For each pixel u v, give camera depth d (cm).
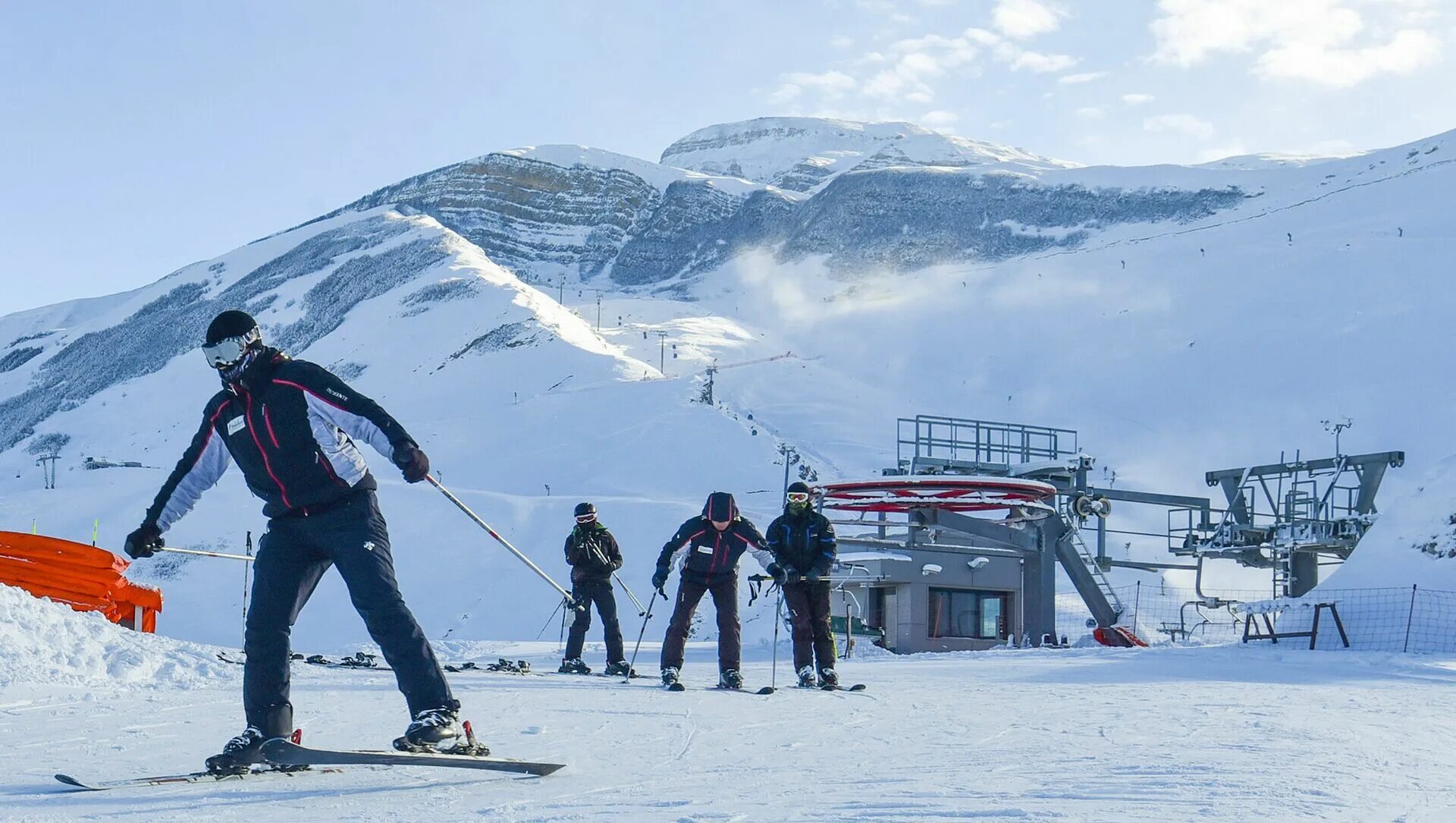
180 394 17662
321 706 698
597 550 1194
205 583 5847
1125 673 1123
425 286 18088
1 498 8712
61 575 1041
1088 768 452
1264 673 1120
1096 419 11225
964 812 357
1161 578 3189
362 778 428
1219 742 535
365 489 446
